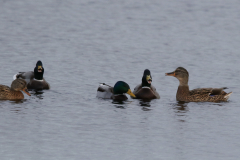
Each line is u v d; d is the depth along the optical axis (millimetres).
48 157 14266
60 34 38062
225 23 43312
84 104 20172
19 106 19562
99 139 15781
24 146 15062
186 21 44281
